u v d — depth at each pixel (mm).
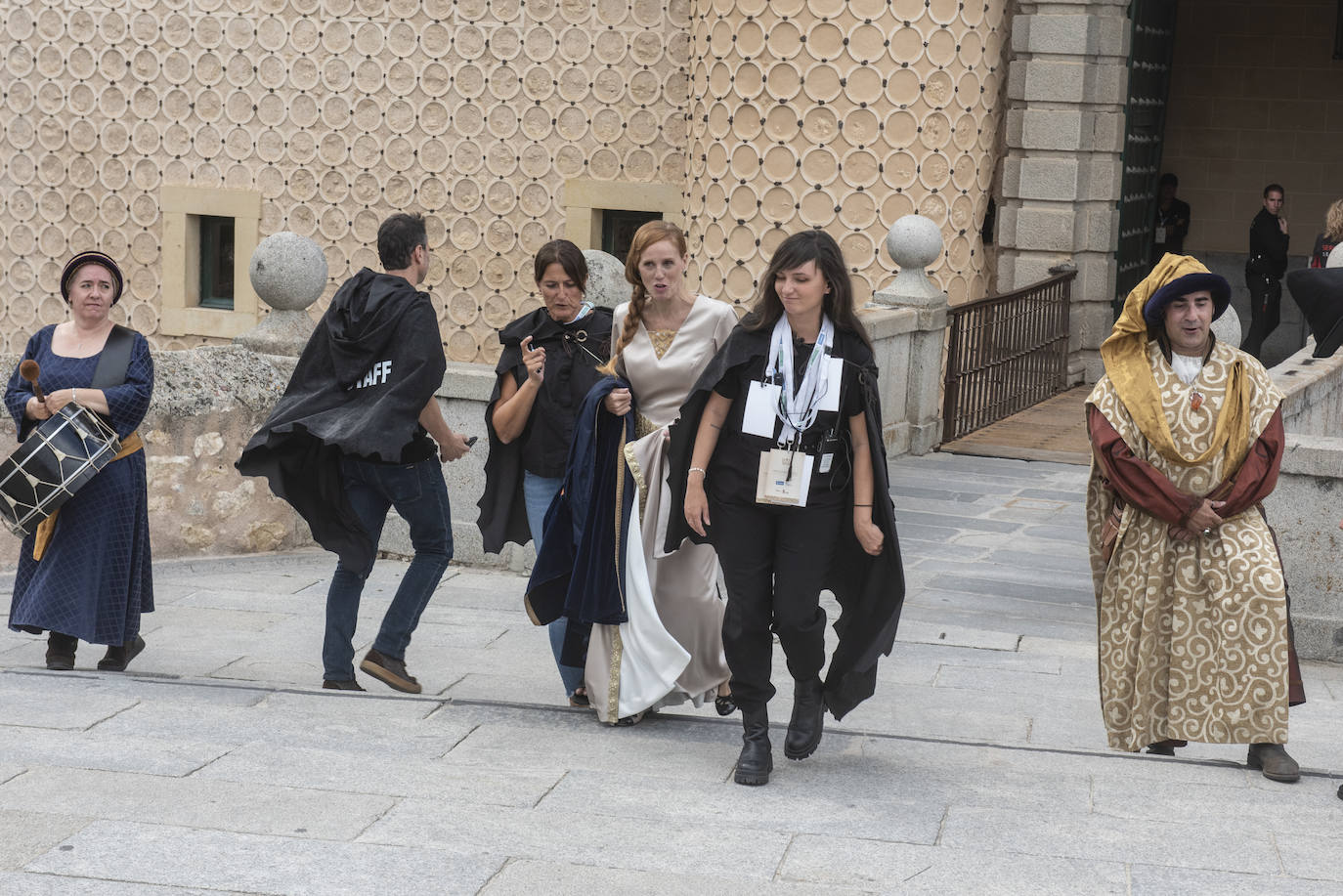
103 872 3631
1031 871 3807
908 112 13312
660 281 5035
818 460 4441
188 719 5094
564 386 5496
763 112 13516
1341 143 17594
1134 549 4871
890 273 13430
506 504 5613
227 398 8453
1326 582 6891
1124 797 4477
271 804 4168
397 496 5797
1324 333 9164
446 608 7562
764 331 4492
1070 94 14430
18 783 4305
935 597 7750
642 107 14562
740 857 3861
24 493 5629
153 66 16047
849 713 5840
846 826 4145
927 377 11727
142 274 16391
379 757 4703
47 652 6207
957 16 13305
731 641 4547
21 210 16672
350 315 5699
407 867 3709
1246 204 17984
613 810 4227
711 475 4582
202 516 8438
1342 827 4258
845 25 13250
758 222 13648
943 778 4652
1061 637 7090
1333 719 5969
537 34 14828
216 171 16000
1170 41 16391
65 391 5781
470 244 15320
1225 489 4730
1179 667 4816
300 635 7102
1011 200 14820
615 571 5121
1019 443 12242
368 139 15477
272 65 15695
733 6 13531
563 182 14914
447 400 8297
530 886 3609
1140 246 16125
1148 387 4762
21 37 16438
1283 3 17578
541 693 6195
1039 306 14000
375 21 15305
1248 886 3730
